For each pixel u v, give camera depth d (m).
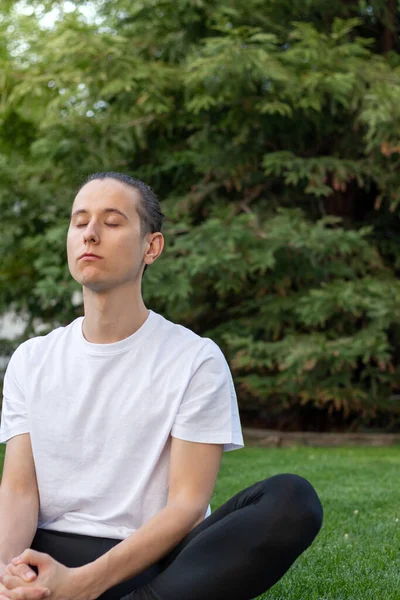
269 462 6.20
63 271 8.16
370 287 7.89
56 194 9.02
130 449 1.88
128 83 7.80
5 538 1.89
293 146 8.73
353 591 2.65
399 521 3.90
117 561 1.74
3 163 9.09
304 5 8.49
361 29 9.43
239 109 7.98
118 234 1.90
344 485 5.05
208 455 1.88
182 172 8.96
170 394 1.89
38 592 1.66
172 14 8.42
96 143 8.62
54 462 1.91
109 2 8.86
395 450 7.36
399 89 7.82
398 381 8.56
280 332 8.77
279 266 8.30
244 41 7.59
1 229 8.94
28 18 9.38
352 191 9.09
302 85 7.79
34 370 1.99
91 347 1.93
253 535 1.67
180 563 1.71
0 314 10.18
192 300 8.64
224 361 1.98
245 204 8.59
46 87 8.70
